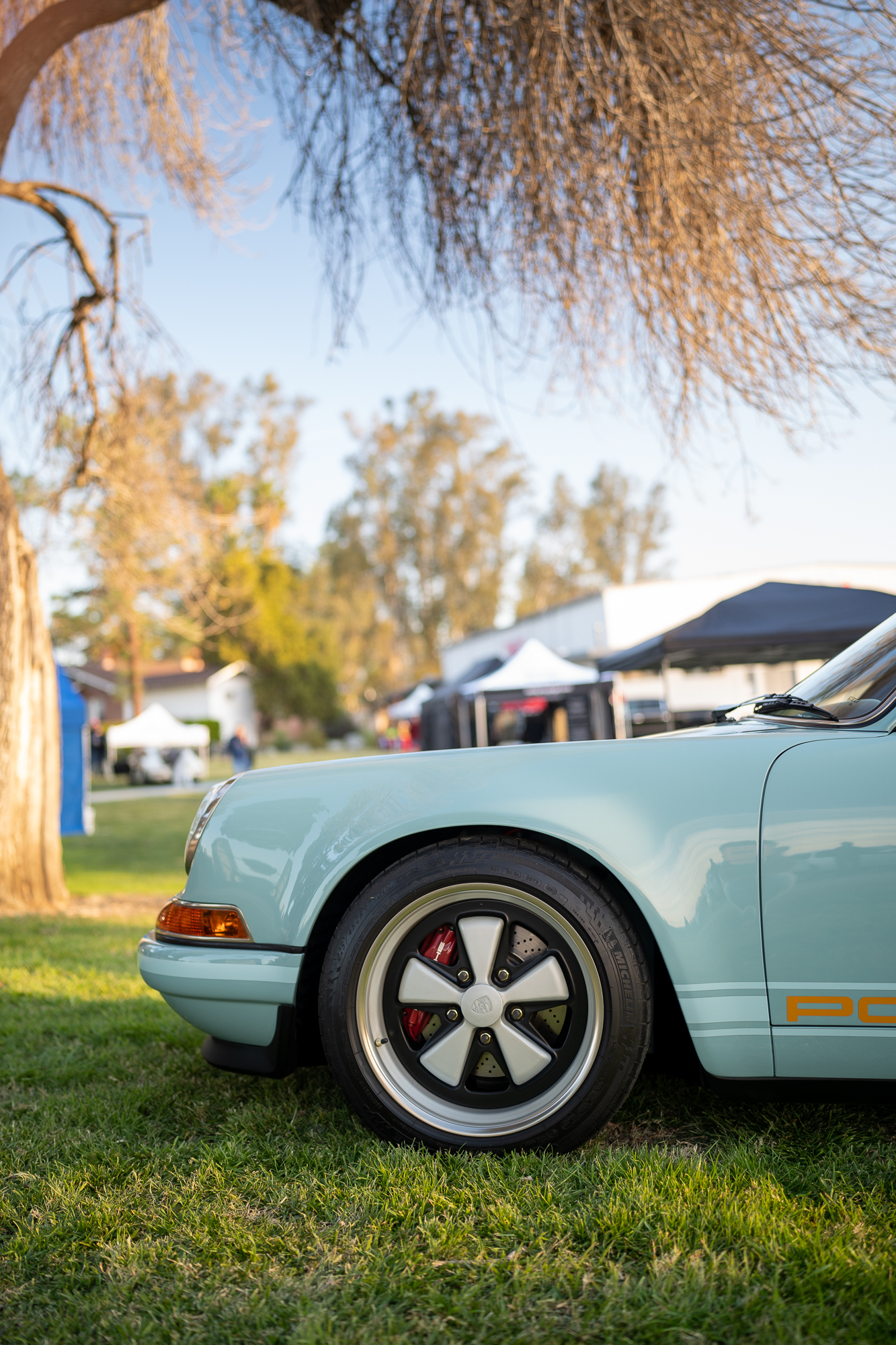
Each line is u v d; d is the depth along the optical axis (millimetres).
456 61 5152
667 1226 1724
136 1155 2211
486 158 5316
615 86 4898
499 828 2158
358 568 60750
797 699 2387
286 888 2156
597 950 2000
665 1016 2203
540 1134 2006
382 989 2121
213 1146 2227
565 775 2102
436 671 60406
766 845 1946
